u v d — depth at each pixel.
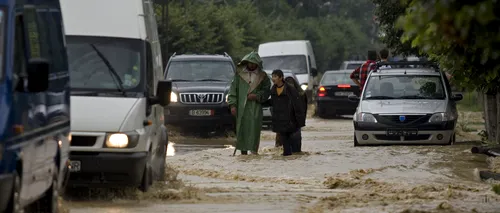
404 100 34.38
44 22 15.95
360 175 25.02
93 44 21.64
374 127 33.44
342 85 57.88
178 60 43.22
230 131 41.91
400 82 35.22
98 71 21.30
